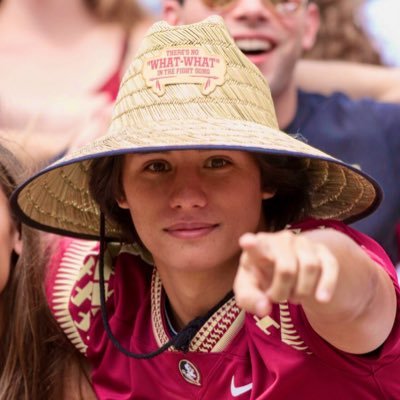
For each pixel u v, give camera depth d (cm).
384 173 603
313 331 370
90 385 452
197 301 407
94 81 674
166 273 409
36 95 665
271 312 386
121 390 437
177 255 380
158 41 390
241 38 604
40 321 462
